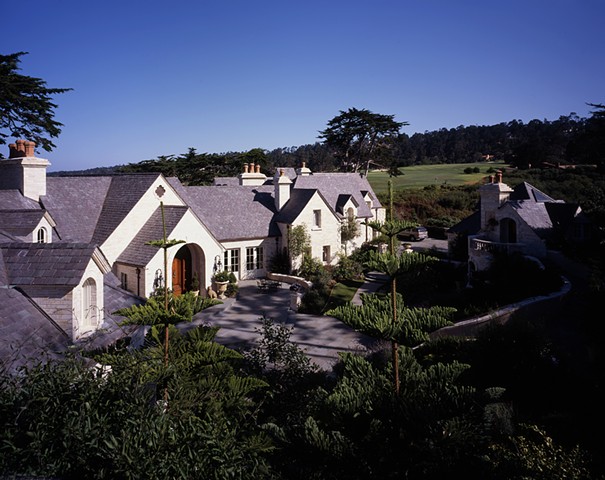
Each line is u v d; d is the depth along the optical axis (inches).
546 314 992.9
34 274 484.4
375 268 299.0
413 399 315.3
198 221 1254.3
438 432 301.1
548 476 393.1
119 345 496.7
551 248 1296.8
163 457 250.8
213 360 379.6
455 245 1637.6
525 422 501.4
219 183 2340.1
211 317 1119.6
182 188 1494.8
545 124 5979.3
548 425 497.0
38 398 257.4
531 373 599.2
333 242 1646.2
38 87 1705.2
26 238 861.8
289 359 587.5
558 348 693.9
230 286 1299.2
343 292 1364.4
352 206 1798.7
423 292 1144.8
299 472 335.9
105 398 279.3
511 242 1392.7
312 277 1432.1
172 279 1239.5
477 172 4072.3
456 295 1122.7
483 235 1453.0
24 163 1107.9
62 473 243.4
